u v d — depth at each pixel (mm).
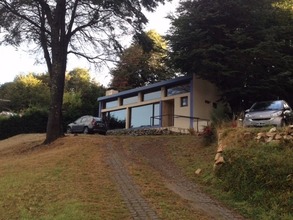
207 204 10250
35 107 44594
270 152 11992
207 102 30906
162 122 33344
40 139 25891
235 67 26656
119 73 44562
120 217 8672
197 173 13555
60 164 14914
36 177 12828
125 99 38594
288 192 9750
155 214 8969
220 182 11906
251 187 10602
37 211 9367
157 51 28297
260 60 26328
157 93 34719
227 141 14188
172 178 13344
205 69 27281
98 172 13570
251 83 27469
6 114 43875
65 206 9312
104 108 41344
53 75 22797
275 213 9219
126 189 11328
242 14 27344
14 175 13867
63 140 21453
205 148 16875
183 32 27672
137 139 21000
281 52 27703
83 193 10602
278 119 18656
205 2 28047
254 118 19094
